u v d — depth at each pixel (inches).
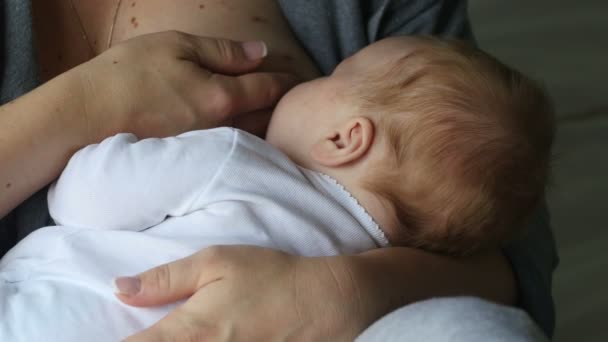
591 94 46.3
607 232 42.1
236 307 22.9
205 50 27.9
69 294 24.1
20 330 23.7
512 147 26.1
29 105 25.9
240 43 28.7
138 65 26.9
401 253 25.4
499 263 28.1
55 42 31.1
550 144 27.5
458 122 26.0
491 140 26.0
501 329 19.8
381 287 23.9
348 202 26.0
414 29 32.2
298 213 25.2
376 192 26.2
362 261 24.2
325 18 31.4
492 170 26.0
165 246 24.6
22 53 28.4
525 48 47.5
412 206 26.1
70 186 25.4
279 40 31.1
